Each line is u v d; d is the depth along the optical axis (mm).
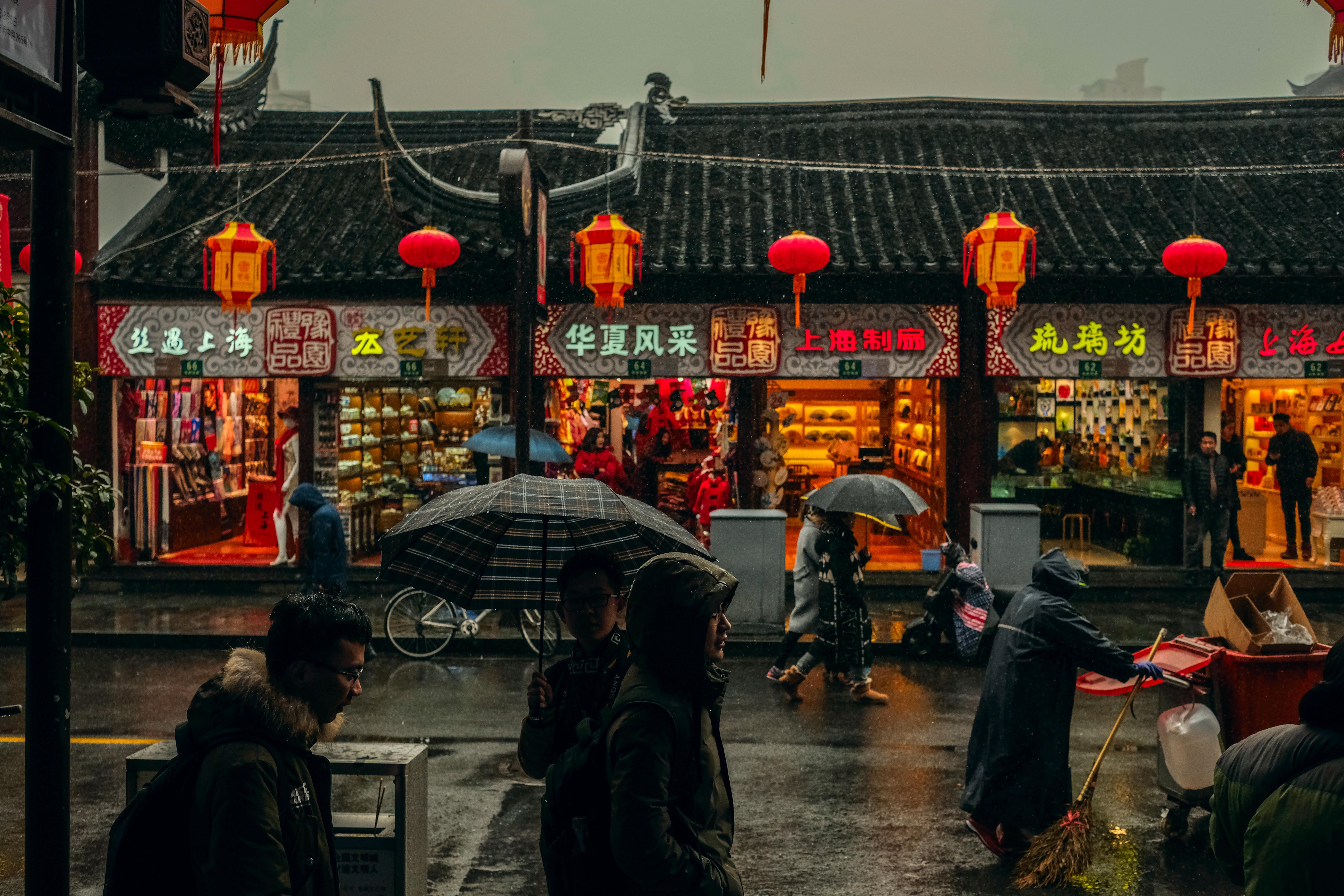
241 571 13164
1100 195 13914
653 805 2334
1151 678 5234
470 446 10914
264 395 17000
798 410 15938
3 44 2793
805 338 12719
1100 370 12578
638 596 2566
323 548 9391
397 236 13320
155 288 12883
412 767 3820
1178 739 5527
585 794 2537
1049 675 5332
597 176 14898
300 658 2436
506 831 5871
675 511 14297
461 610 10391
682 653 2504
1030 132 15562
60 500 3326
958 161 14773
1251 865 2506
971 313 12570
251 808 2199
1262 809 2502
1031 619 5371
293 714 2348
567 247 12578
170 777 2299
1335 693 2498
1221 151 14875
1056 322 12578
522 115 10703
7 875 5172
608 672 3338
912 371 12703
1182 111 15555
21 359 3838
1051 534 13320
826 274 12367
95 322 12891
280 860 2199
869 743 7539
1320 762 2465
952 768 6980
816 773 6875
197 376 12859
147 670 9688
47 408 3330
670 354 12773
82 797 6344
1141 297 12516
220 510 15445
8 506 3543
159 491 13859
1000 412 13320
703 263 12109
